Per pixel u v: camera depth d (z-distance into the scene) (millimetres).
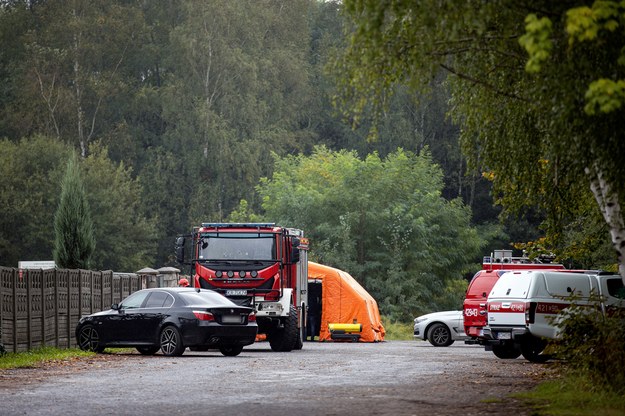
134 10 193500
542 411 31875
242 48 193875
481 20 30703
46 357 59375
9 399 36344
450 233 146625
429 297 141375
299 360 61062
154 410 32844
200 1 187125
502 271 78062
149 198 183250
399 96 193000
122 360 59344
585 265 77000
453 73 38000
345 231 137625
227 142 181625
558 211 45594
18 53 194625
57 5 189750
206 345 63406
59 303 68438
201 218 180000
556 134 32844
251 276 74125
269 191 149625
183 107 185250
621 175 32344
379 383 43500
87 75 187500
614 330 37188
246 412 32219
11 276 60062
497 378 46500
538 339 62969
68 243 82125
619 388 35656
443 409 32844
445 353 73750
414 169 149000
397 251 138375
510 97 39000
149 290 65812
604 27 26203
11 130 188375
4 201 166625
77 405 34375
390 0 31422
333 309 105750
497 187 44094
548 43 26078
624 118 31297
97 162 173125
